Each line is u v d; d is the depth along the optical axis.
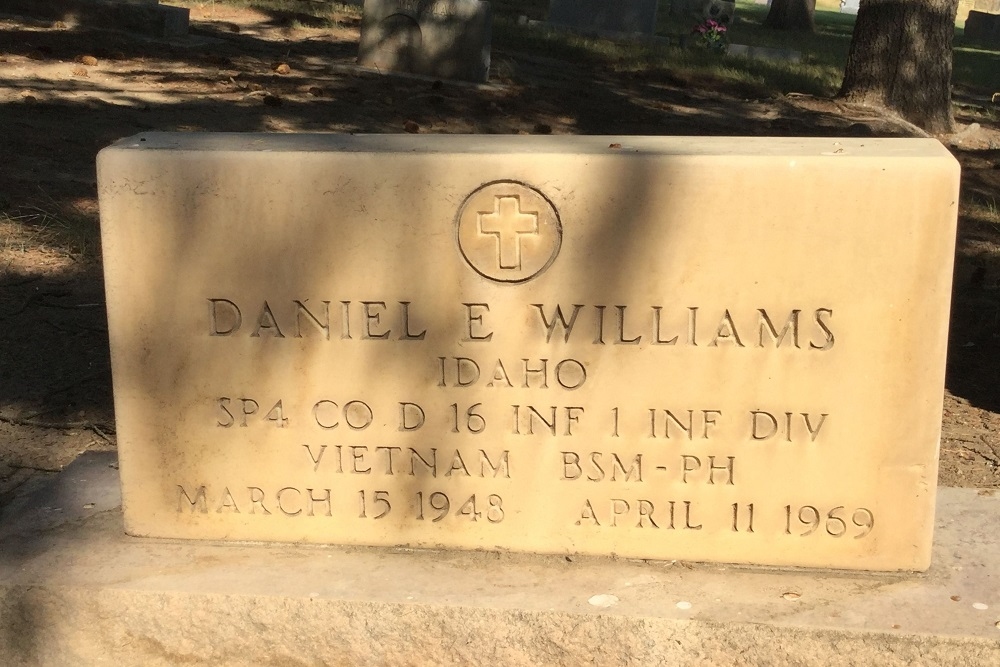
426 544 1.44
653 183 1.34
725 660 1.35
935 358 1.36
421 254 1.38
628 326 1.37
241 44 4.12
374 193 1.37
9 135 2.68
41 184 2.38
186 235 1.39
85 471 1.58
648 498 1.41
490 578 1.40
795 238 1.34
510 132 3.25
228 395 1.42
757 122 3.67
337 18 4.91
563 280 1.37
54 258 2.11
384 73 3.84
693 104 3.89
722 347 1.37
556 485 1.41
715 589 1.38
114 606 1.39
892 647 1.33
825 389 1.37
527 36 4.94
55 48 3.64
